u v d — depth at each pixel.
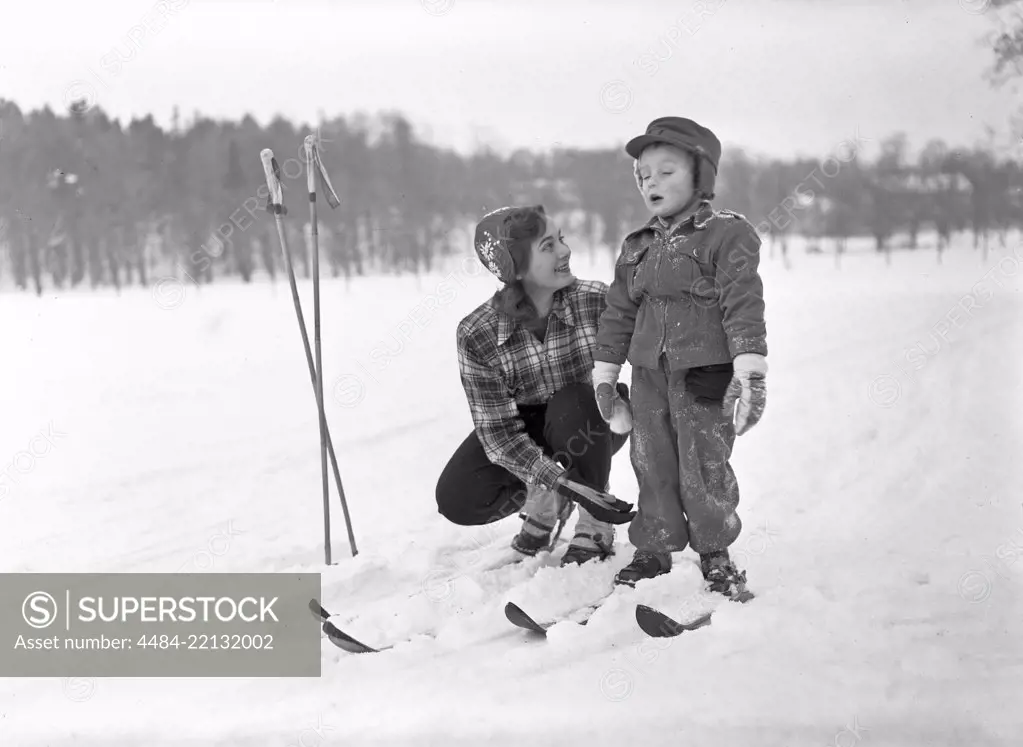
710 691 2.26
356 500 4.74
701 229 2.84
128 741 2.15
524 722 2.14
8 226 28.16
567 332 3.22
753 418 2.72
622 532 3.69
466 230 33.38
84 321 15.17
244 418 7.40
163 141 33.75
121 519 4.54
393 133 36.38
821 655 2.44
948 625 2.63
